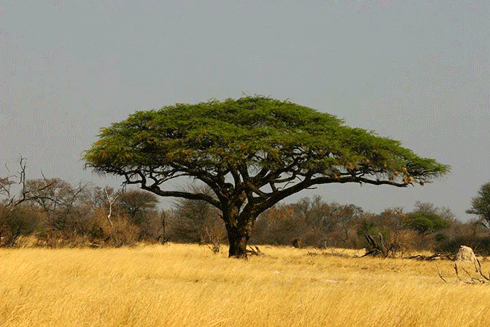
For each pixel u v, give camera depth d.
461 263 55.62
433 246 97.69
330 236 111.94
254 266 45.62
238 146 55.16
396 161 58.66
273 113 62.69
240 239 59.25
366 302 20.48
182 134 59.66
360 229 97.12
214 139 57.06
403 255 69.12
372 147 58.03
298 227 111.50
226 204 60.53
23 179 74.88
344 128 60.69
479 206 112.25
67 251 55.03
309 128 60.47
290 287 27.00
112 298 20.25
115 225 73.00
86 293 21.75
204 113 61.50
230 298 20.66
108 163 59.88
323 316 18.11
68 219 78.88
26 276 28.42
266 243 108.31
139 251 59.00
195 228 104.69
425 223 109.75
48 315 17.61
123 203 109.50
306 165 56.28
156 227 112.19
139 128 61.62
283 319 18.20
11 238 65.75
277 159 55.56
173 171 61.34
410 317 18.73
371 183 60.81
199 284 30.03
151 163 59.47
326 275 39.69
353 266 50.47
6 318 17.25
